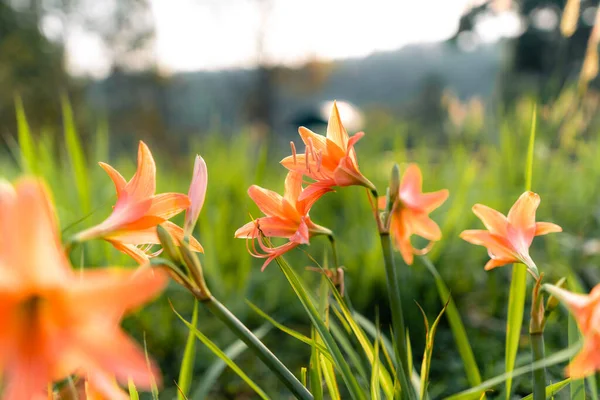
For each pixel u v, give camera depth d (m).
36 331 0.29
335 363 0.49
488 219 0.50
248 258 1.30
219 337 1.23
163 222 0.44
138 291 0.27
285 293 1.38
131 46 12.60
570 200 1.83
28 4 9.35
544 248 1.61
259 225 0.51
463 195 1.25
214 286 1.36
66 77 9.34
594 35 1.22
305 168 0.50
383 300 1.24
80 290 0.28
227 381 1.06
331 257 1.42
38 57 8.93
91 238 0.42
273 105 12.97
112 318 0.29
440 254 1.35
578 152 2.16
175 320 1.28
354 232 1.56
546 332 1.11
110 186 1.57
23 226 0.27
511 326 0.61
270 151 2.82
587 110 1.96
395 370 0.54
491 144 2.06
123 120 12.03
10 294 0.29
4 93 8.38
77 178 1.04
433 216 1.52
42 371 0.29
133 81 12.58
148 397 0.98
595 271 1.37
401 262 1.28
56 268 0.28
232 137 2.51
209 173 2.02
